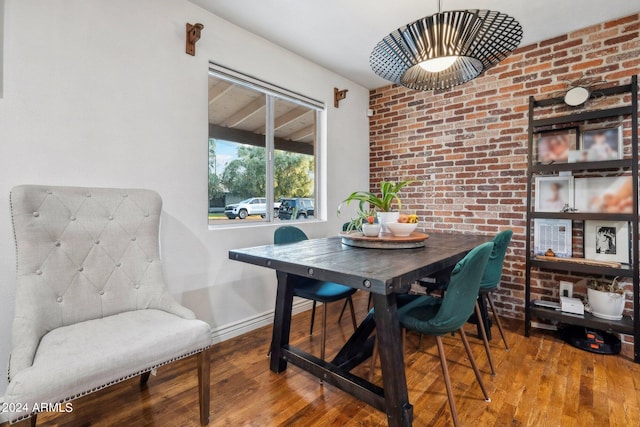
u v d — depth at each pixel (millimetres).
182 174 2107
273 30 2484
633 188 2074
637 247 2051
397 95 3531
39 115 1562
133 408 1515
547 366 1917
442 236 2520
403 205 3447
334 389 1680
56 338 1212
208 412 1403
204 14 2213
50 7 1593
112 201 1635
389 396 1275
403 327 1508
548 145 2498
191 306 2158
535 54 2605
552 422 1412
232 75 2381
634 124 2084
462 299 1310
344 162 3453
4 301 1477
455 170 3068
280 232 2354
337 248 1845
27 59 1527
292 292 1862
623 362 1968
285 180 2959
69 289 1409
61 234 1434
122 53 1835
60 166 1625
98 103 1748
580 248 2393
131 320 1411
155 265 1691
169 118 2041
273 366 1856
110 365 1097
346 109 3463
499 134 2797
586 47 2385
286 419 1443
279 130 2896
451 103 3094
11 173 1490
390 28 2447
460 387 1691
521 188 2680
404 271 1217
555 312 2301
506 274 2764
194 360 1996
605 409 1502
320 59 2990
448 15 1460
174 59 2061
